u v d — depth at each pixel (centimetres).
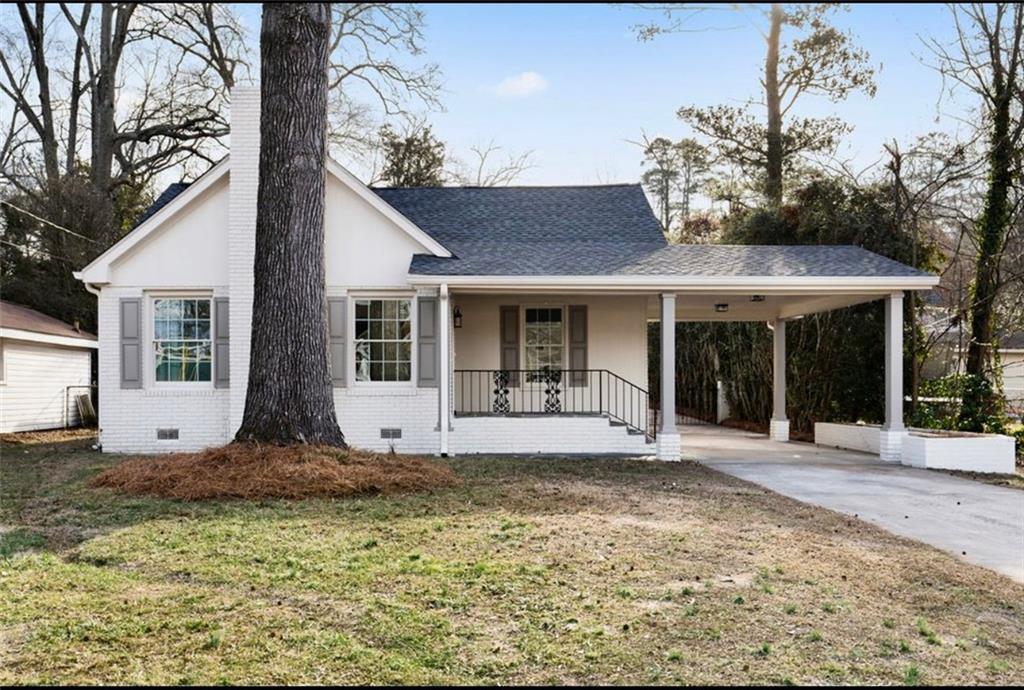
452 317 1345
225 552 563
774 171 2302
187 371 1273
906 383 1545
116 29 2469
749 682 354
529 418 1273
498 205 1585
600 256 1304
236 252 1248
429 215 1534
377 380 1271
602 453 1270
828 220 1666
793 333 1814
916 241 1569
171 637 400
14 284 2117
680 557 561
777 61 2175
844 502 845
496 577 504
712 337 2216
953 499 874
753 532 653
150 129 2488
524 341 1423
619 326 1422
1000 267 1501
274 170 967
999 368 1480
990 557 605
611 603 457
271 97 974
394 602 456
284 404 940
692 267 1240
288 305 951
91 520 673
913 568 557
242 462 856
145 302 1265
